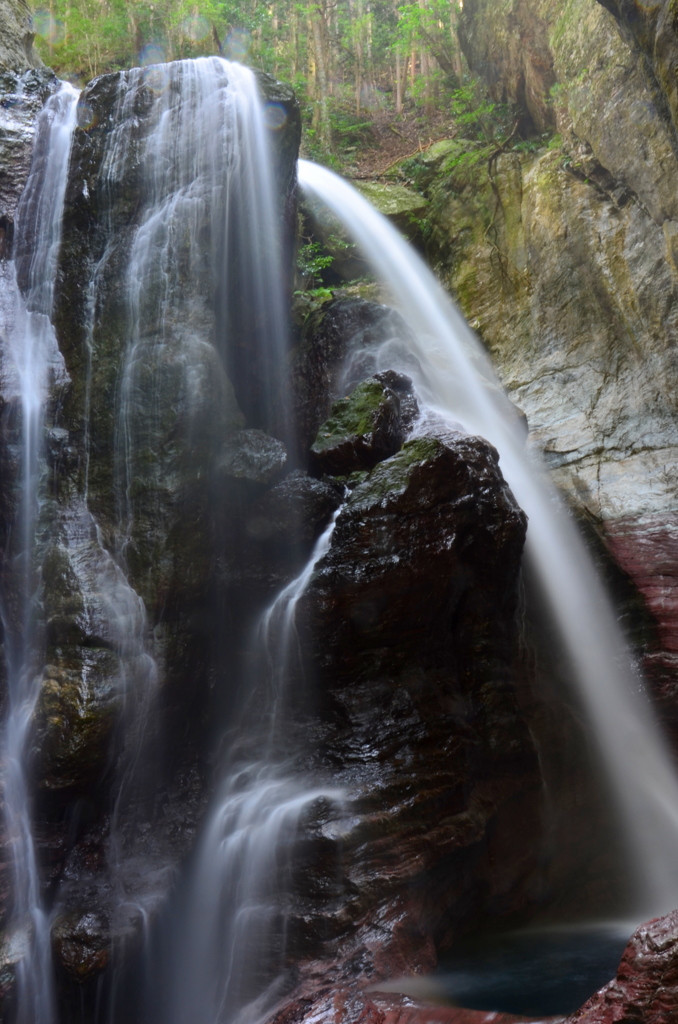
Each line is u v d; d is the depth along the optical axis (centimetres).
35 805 585
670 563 902
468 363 1163
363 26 2039
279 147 828
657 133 964
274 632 704
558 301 1171
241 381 870
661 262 1013
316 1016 499
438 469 707
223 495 714
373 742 641
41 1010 550
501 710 720
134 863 611
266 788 640
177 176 720
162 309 691
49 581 627
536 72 1277
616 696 875
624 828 797
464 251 1352
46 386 706
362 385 859
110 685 591
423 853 591
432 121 1775
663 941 388
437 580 693
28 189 801
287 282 947
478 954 636
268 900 588
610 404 1048
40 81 872
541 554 911
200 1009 590
